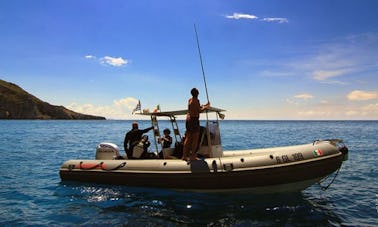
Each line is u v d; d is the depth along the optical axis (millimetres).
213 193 8094
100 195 8422
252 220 6668
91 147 25203
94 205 7676
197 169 8047
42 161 16578
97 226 6402
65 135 42969
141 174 8648
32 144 27719
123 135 44312
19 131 51719
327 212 7348
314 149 8141
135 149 9695
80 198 8242
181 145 9336
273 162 7770
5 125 79562
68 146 26031
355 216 7145
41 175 12273
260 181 7730
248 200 7871
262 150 9969
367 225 6566
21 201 8273
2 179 11383
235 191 7965
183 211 7168
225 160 8016
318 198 8609
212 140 8945
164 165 8500
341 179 11305
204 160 8172
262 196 8141
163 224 6445
